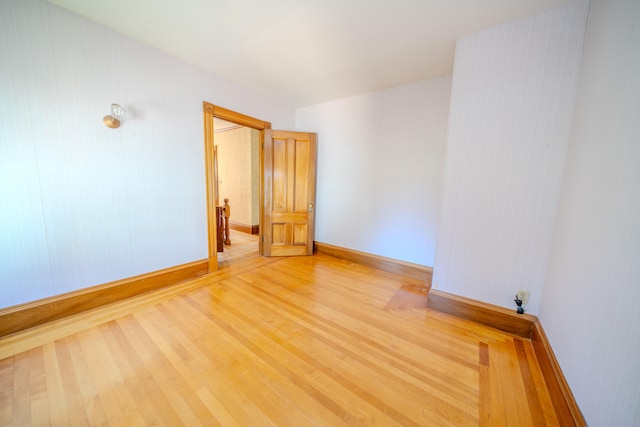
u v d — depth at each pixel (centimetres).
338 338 178
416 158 290
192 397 125
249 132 501
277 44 216
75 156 191
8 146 162
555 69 162
